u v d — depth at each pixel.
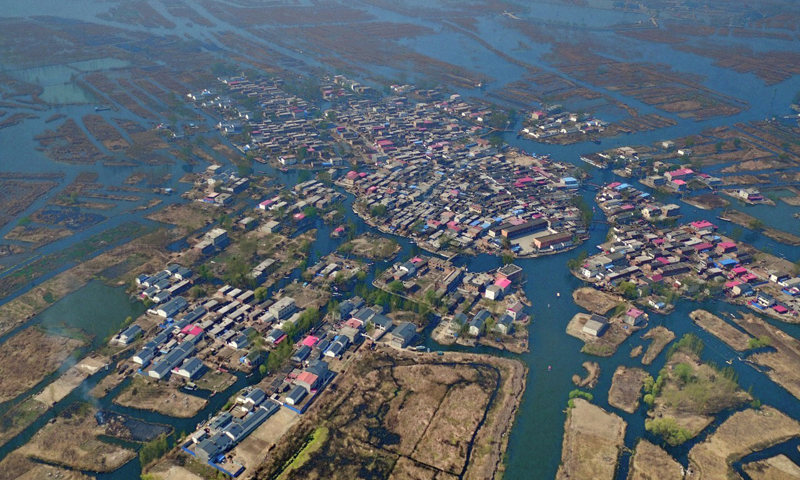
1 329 175.12
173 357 161.25
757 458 137.38
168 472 128.62
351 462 133.38
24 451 134.50
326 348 167.25
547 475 132.50
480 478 130.25
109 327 177.12
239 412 145.50
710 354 172.88
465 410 149.25
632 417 149.12
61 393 150.88
